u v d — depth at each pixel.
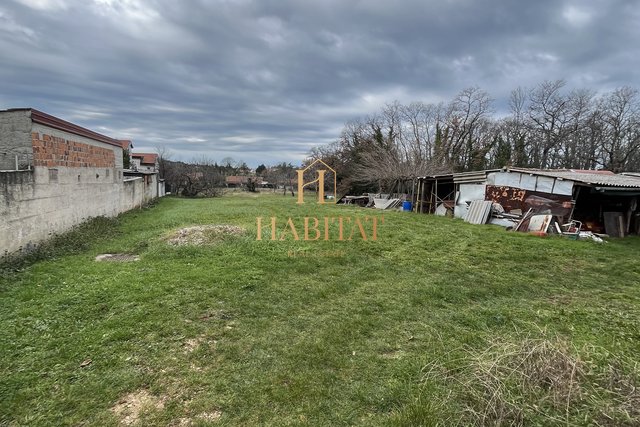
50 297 4.08
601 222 12.39
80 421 2.23
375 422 2.29
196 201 22.62
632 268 6.59
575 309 4.42
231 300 4.31
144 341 3.23
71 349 3.00
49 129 6.99
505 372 2.54
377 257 6.89
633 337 3.63
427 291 4.91
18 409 2.29
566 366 2.50
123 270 5.30
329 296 4.66
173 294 4.39
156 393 2.53
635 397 2.28
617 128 28.03
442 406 2.37
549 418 2.14
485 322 3.91
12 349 2.96
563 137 29.72
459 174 14.24
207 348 3.17
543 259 7.10
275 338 3.43
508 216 11.81
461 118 31.58
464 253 7.36
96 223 9.23
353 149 32.75
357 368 2.93
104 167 10.77
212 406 2.40
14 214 5.68
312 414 2.36
